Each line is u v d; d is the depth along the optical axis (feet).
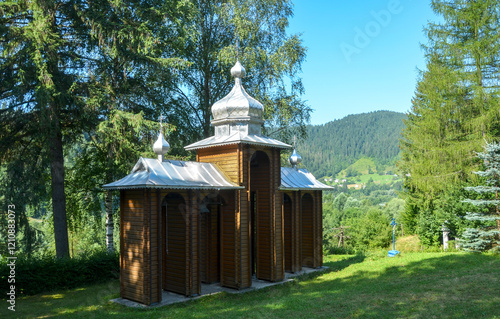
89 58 63.46
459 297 37.24
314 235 61.67
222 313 36.29
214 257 51.65
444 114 82.12
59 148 61.72
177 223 46.16
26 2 53.93
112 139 59.00
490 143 71.97
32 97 55.93
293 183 58.59
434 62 82.07
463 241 71.46
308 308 36.68
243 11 79.36
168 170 44.37
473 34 78.28
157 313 37.14
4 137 56.80
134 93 67.87
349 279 53.26
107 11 61.21
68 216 78.69
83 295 48.26
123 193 43.91
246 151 48.91
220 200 49.47
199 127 84.43
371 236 136.46
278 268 52.24
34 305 43.52
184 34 67.00
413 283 45.88
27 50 51.88
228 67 81.20
